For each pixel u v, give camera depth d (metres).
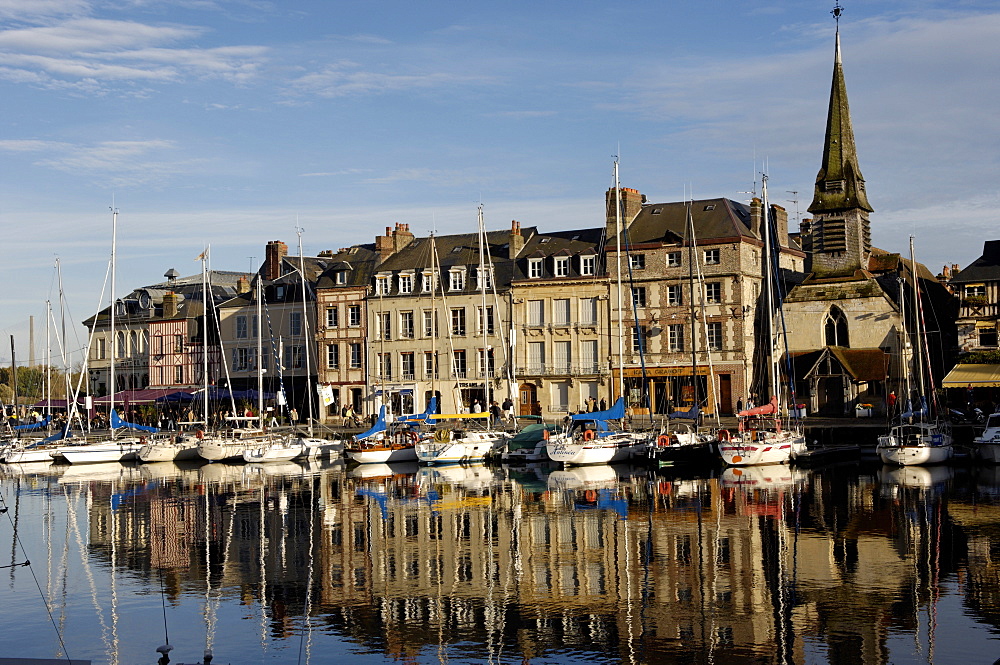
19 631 29.27
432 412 76.94
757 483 54.44
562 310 84.94
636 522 42.81
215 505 50.22
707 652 26.36
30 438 82.50
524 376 85.56
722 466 63.50
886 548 36.94
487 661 26.09
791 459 61.78
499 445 69.56
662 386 81.69
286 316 97.00
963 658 25.53
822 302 78.88
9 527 44.78
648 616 29.33
